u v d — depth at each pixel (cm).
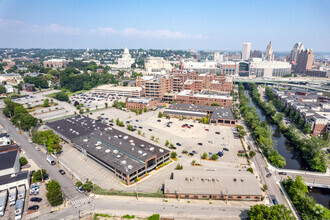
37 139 16712
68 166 14088
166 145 17150
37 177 12212
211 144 17562
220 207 10538
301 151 17450
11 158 13262
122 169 12550
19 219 9619
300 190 11156
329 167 14562
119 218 9856
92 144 15838
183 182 11506
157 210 10331
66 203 10738
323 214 9612
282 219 8556
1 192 10800
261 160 15175
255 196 10944
